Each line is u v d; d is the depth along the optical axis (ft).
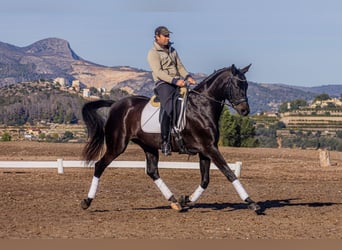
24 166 70.33
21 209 44.01
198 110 41.60
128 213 42.78
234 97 41.24
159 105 42.80
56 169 75.15
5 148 105.70
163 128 42.19
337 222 39.40
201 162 43.70
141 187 57.93
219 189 57.16
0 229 36.68
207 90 41.83
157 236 34.99
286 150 110.01
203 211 43.88
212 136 41.42
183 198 44.47
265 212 43.21
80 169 75.20
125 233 35.78
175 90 42.39
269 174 72.08
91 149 44.52
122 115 43.86
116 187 57.67
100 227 37.55
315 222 39.42
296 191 55.83
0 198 49.11
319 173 73.77
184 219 40.42
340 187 59.31
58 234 35.32
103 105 45.06
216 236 35.09
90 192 43.86
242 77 41.27
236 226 38.04
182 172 73.26
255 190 56.39
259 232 36.24
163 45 43.01
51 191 53.93
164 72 42.45
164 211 43.73
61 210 43.80
